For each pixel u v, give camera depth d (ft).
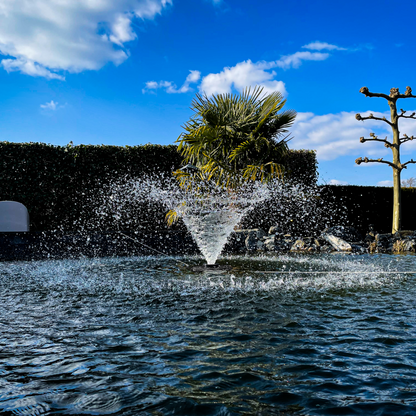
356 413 3.98
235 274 14.01
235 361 5.46
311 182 35.24
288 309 8.54
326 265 16.69
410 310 8.41
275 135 28.91
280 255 21.93
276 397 4.35
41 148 28.53
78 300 9.58
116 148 30.19
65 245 22.06
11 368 5.21
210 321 7.56
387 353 5.74
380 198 37.55
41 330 6.97
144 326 7.21
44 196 28.58
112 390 4.53
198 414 3.96
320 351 5.85
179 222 29.73
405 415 3.93
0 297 9.99
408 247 25.08
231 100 29.58
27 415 3.94
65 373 5.03
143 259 20.21
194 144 28.71
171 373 5.04
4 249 20.67
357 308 8.61
